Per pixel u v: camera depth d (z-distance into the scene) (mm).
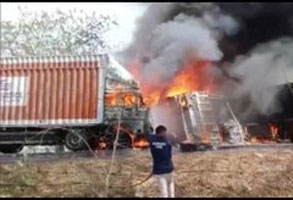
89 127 16406
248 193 11336
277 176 12031
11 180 11547
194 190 11336
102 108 15945
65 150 16891
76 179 11641
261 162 12938
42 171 12141
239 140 19828
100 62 16266
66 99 16094
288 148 15922
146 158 13328
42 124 16031
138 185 11336
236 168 12461
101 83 16125
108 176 11398
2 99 16250
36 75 16328
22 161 13406
